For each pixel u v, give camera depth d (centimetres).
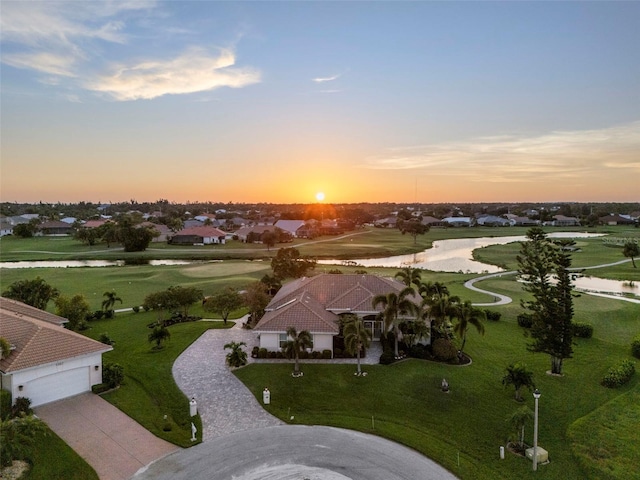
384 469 2308
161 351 4081
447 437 2655
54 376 3055
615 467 2361
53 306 6097
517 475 2308
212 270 9238
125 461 2367
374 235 18400
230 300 4909
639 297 6581
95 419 2827
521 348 4250
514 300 6312
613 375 3409
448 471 2312
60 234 17750
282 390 3247
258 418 2866
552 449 2559
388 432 2675
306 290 4831
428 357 3856
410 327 3950
